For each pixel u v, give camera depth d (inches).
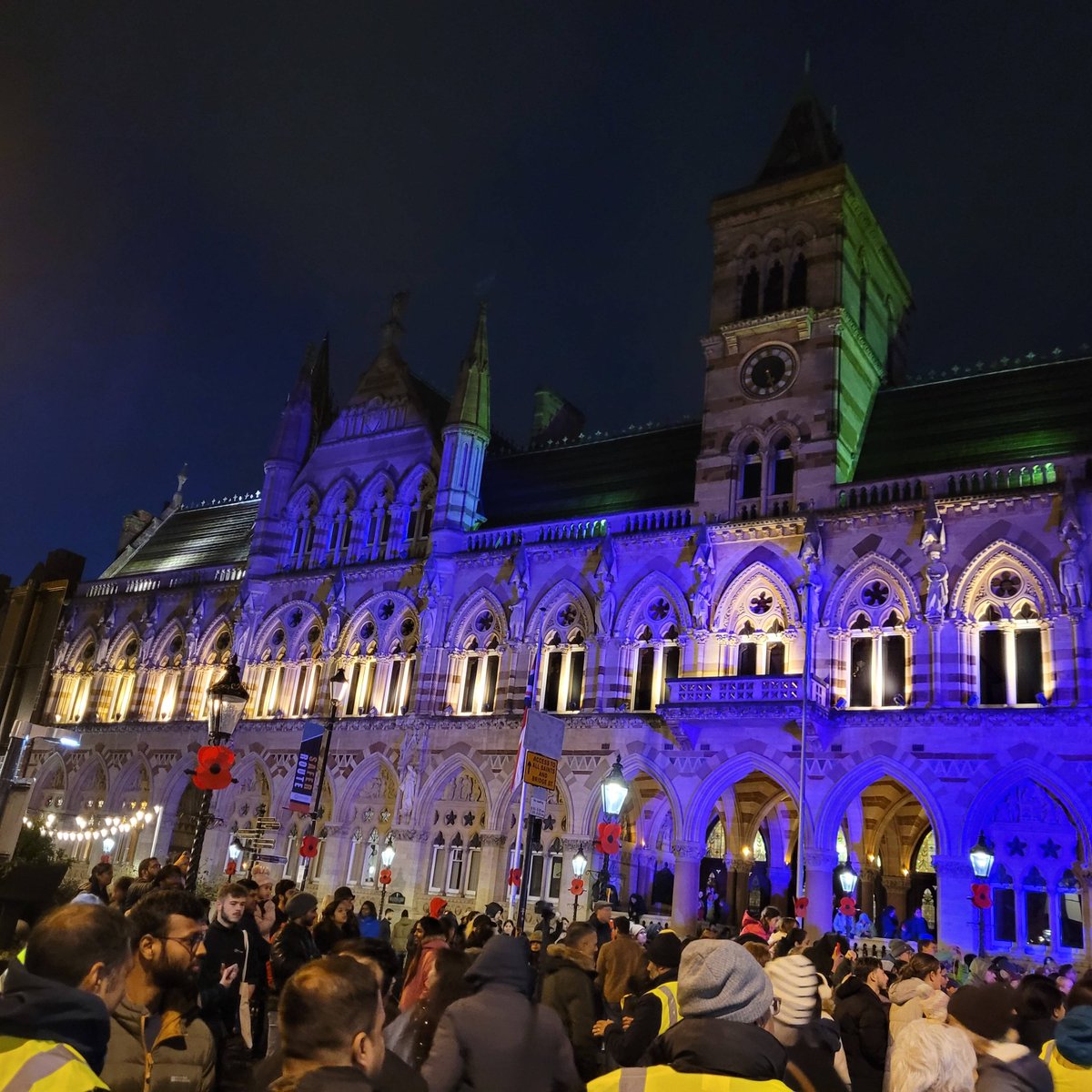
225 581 2522.1
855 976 534.9
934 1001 471.8
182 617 2554.1
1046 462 1589.6
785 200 1996.8
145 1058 309.9
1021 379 1838.1
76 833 2298.2
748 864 1900.8
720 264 2036.2
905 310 2247.8
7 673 2844.5
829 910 1535.4
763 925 893.2
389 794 2057.1
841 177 1943.9
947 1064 264.8
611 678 1856.5
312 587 2321.6
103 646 2684.5
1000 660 1558.8
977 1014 318.7
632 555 1908.2
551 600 1969.7
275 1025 501.7
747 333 1939.0
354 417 2439.7
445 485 2149.4
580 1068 437.7
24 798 1363.2
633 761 1768.0
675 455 2102.6
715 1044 244.4
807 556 1701.5
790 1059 359.9
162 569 2812.5
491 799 1888.5
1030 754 1466.5
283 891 748.6
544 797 900.6
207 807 859.4
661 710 1702.8
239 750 2278.5
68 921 230.8
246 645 2356.1
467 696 2037.4
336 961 233.1
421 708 2028.8
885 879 1860.2
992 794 1482.5
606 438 2284.7
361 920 747.4
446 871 1934.1
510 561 2039.9
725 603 1780.3
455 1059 311.4
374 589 2224.4
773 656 1745.8
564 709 1905.8
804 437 1817.2
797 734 1626.5
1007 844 1521.9
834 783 1582.2
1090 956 1368.1
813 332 1873.8
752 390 1904.5
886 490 1718.8
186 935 326.3
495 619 2034.9
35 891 713.6
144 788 2444.6
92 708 2640.3
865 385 1975.9
